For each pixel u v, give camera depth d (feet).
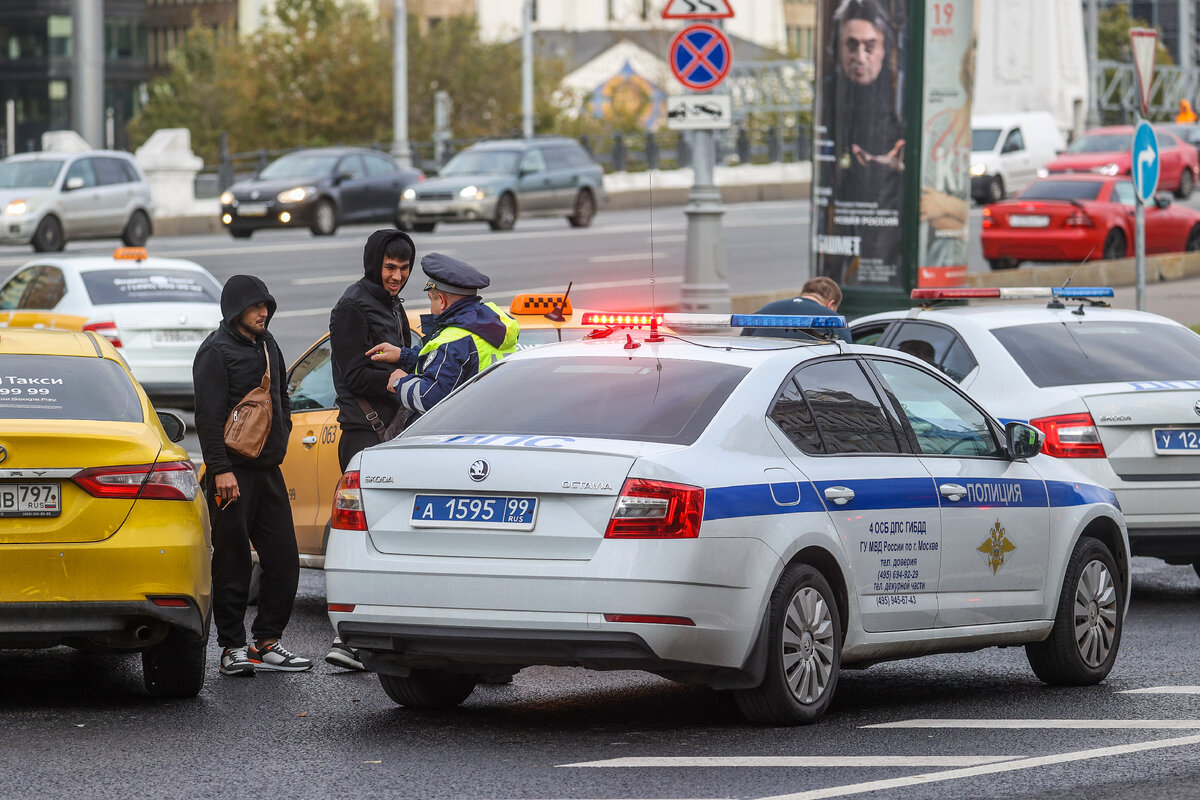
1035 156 448.24
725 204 482.28
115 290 176.04
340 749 67.31
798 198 527.40
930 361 106.63
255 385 83.10
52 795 59.93
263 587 84.89
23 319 174.09
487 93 652.48
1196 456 100.94
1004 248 279.69
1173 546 100.78
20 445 70.79
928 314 109.09
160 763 64.75
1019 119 447.83
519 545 66.08
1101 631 83.41
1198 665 87.35
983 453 80.02
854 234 170.71
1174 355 106.32
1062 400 100.68
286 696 78.43
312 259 307.37
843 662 73.20
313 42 632.79
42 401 75.41
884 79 168.25
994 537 78.23
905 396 77.82
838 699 78.79
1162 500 100.17
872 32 167.73
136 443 73.26
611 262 302.25
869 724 72.08
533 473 66.08
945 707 76.64
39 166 334.24
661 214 446.60
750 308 229.45
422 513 67.87
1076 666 81.82
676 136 542.57
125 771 63.46
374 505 68.95
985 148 439.22
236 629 83.97
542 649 65.46
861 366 76.28
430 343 79.82
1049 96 609.42
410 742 68.59
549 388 72.23
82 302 174.09
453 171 374.02
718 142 539.29
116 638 72.38
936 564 75.41
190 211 408.87
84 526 71.51
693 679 66.80
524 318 101.24
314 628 97.25
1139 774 62.95
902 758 65.21
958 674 86.28
